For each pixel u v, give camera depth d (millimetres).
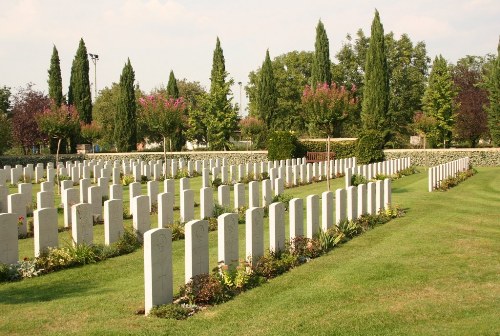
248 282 8406
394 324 6648
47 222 10242
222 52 51438
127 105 47406
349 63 61812
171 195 13320
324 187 24000
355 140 40062
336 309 7258
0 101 55062
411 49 61969
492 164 38562
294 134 38969
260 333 6371
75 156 41688
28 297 8023
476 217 15180
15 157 39156
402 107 58344
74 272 9555
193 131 54500
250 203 16328
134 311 7242
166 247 7324
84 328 6535
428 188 22500
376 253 10664
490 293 7945
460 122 48812
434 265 9664
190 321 6789
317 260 10102
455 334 6223
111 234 11406
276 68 65375
